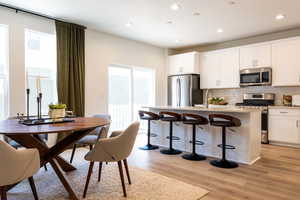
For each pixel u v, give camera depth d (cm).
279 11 357
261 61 481
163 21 407
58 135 393
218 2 322
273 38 486
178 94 595
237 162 327
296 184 245
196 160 336
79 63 420
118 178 260
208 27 444
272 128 449
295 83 436
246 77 501
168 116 410
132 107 556
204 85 584
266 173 280
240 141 326
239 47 515
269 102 483
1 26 344
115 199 207
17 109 355
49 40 405
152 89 618
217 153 354
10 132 170
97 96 466
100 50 473
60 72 393
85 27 434
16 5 336
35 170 174
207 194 220
